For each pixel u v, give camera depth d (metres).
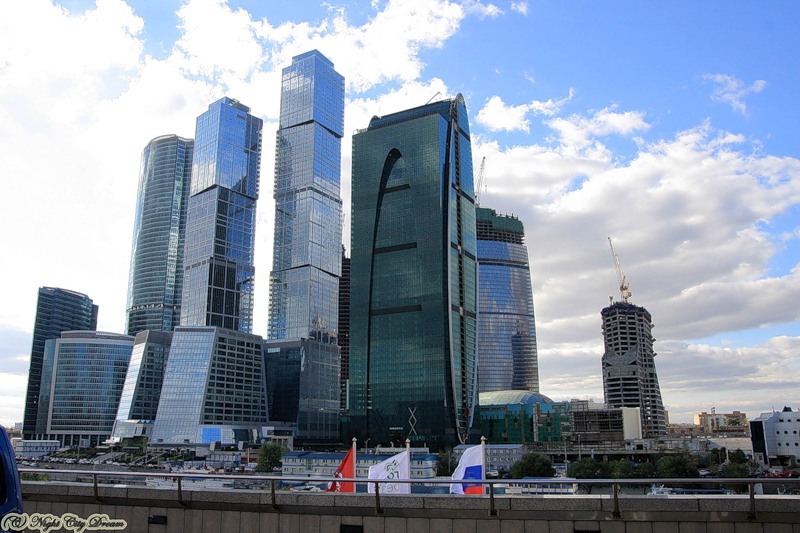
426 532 27.86
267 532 29.53
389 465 42.06
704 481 25.59
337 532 28.75
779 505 25.19
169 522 30.75
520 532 27.05
